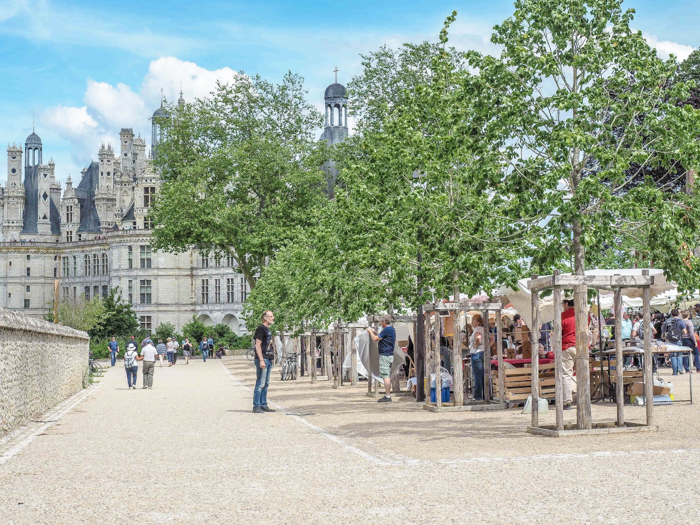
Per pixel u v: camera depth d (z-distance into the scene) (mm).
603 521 6047
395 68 46500
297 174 51312
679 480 7543
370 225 19031
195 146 54812
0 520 6559
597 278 11711
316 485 7883
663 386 16484
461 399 16625
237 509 6844
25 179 136750
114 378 39594
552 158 12547
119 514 6746
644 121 12602
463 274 16312
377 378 21094
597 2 12953
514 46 13008
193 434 13203
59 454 10859
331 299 26609
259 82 55250
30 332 16922
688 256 12688
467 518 6262
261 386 17656
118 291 112875
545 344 19688
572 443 10641
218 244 52156
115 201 129375
